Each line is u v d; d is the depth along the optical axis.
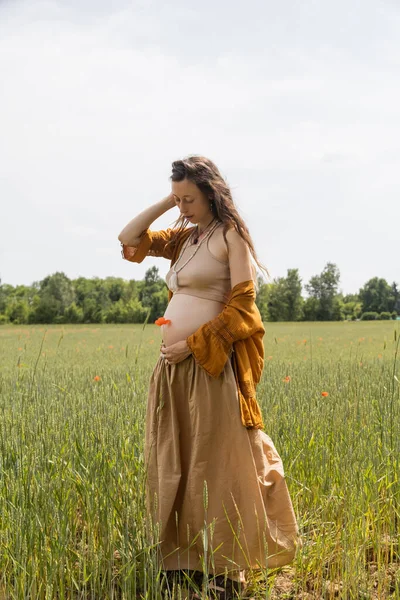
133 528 3.29
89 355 17.91
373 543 3.44
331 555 3.37
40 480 3.44
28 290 127.19
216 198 3.44
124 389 6.85
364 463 4.07
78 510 3.85
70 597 3.05
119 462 3.88
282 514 3.36
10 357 17.34
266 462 3.41
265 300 93.94
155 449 3.47
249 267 3.46
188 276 3.54
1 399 6.23
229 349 3.34
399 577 3.07
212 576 3.28
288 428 4.95
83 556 3.11
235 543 3.25
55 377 9.17
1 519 3.37
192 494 3.33
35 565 2.96
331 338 28.67
